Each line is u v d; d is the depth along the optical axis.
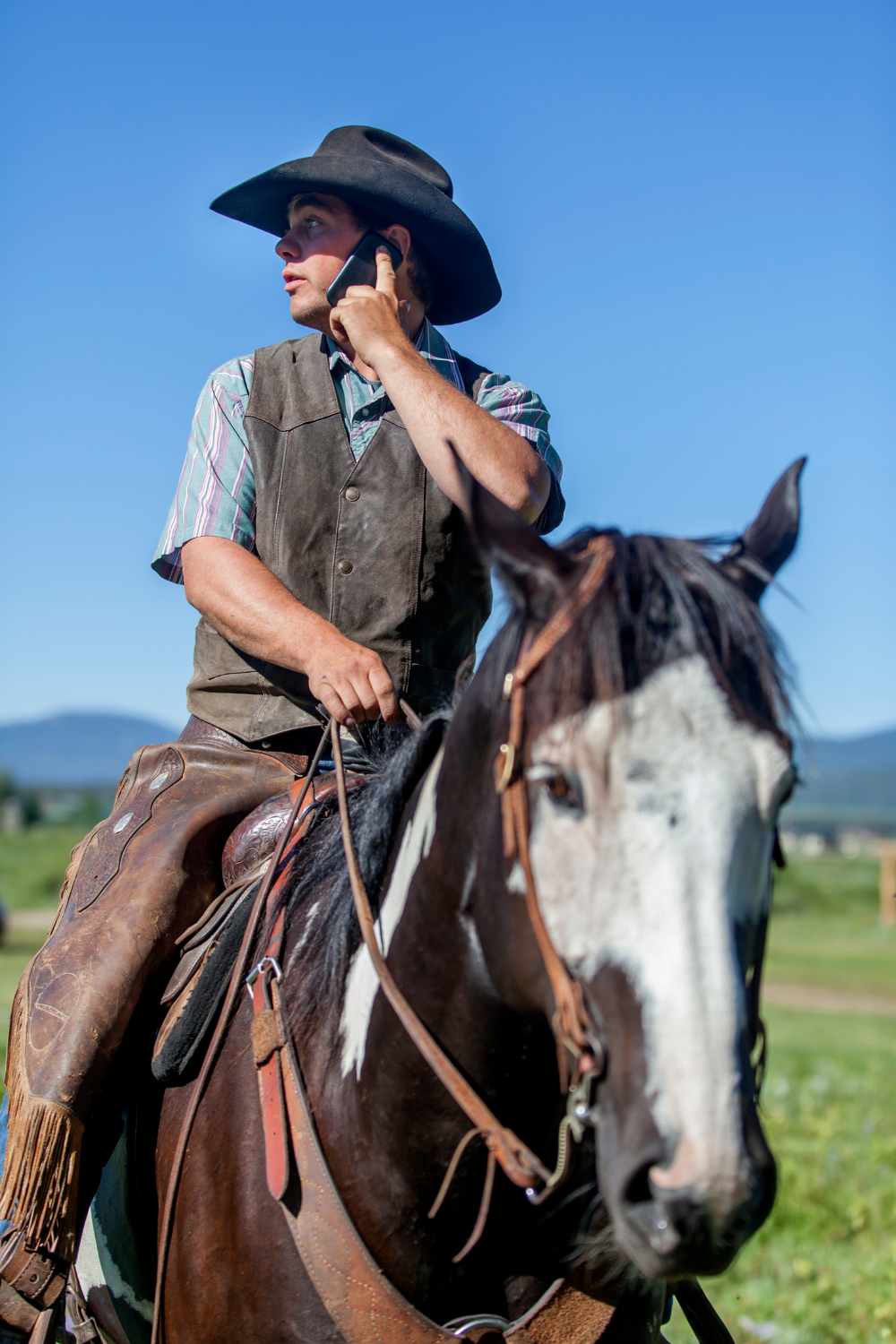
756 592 2.13
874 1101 11.28
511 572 2.06
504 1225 2.31
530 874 1.95
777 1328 5.50
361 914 2.45
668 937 1.76
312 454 3.38
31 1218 2.59
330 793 2.96
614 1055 1.80
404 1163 2.30
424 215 3.55
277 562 3.37
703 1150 1.67
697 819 1.79
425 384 2.97
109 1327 2.91
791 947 39.88
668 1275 1.71
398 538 3.33
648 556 1.95
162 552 3.39
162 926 2.90
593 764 1.84
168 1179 2.68
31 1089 2.66
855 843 107.94
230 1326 2.46
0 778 124.25
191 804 3.18
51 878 50.44
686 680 1.84
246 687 3.38
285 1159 2.39
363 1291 2.27
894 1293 5.65
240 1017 2.71
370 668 2.81
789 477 2.28
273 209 3.92
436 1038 2.30
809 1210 7.20
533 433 3.59
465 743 2.24
